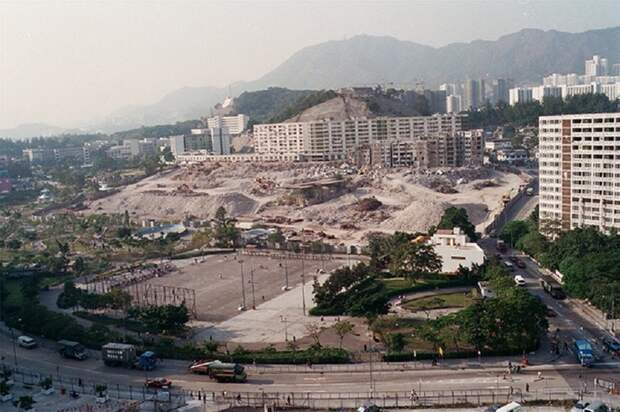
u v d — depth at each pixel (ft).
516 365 559.79
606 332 642.22
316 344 633.61
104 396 542.16
